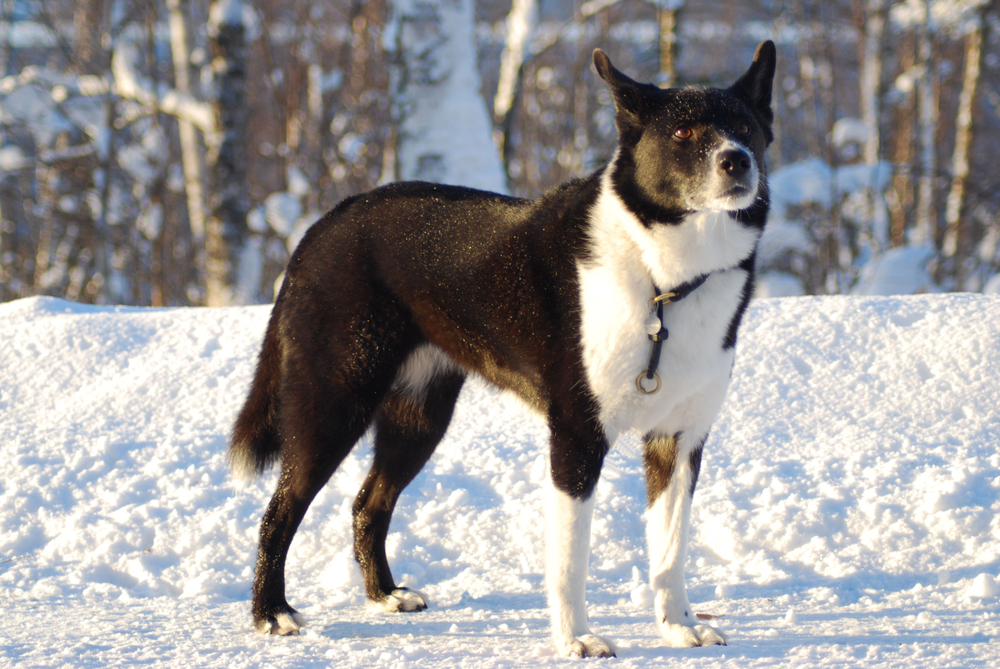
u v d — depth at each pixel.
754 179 2.88
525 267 3.18
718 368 3.06
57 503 4.39
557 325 3.09
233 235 11.80
